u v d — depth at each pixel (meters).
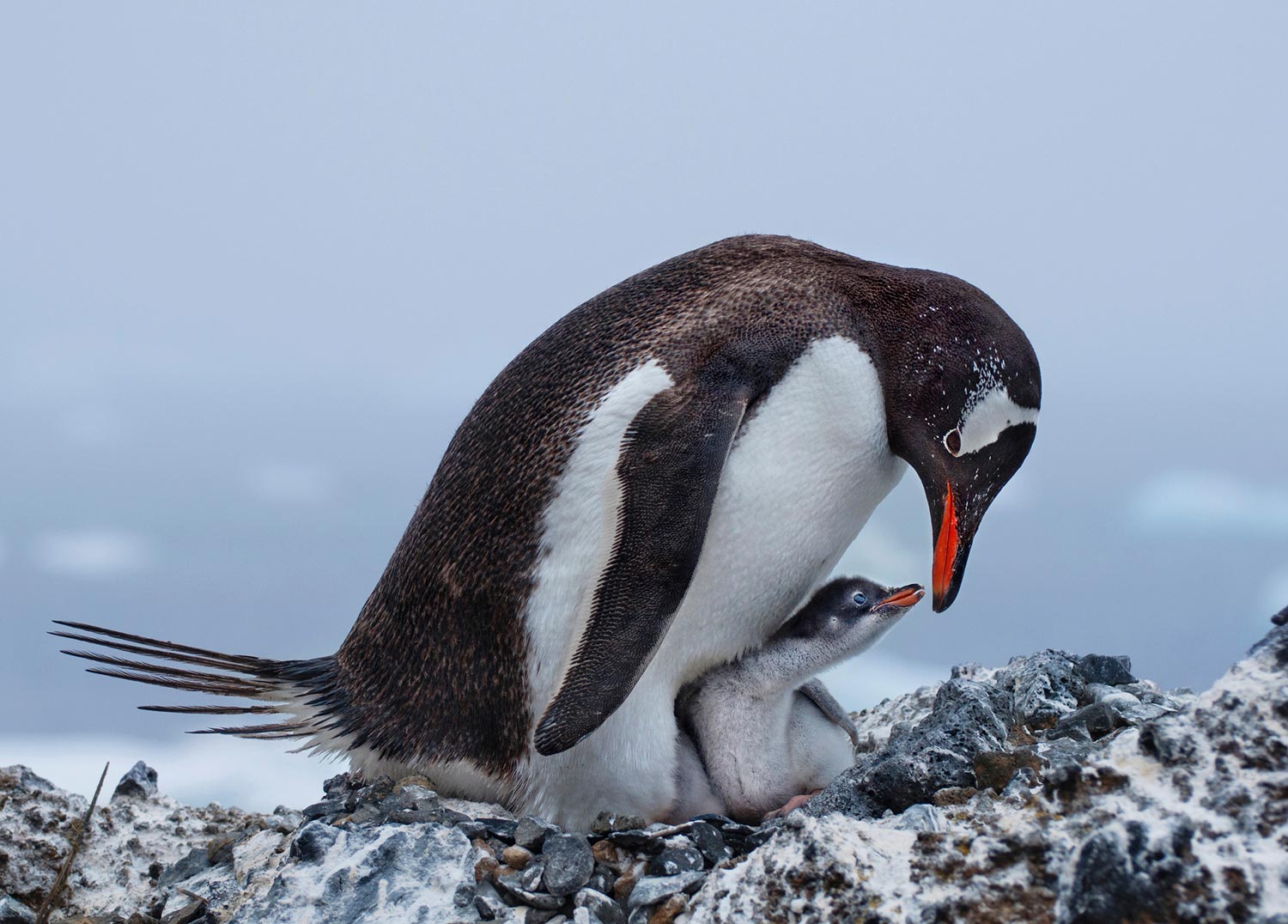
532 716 9.67
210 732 10.35
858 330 9.94
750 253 10.50
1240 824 6.54
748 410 9.58
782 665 9.98
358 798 10.02
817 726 10.64
